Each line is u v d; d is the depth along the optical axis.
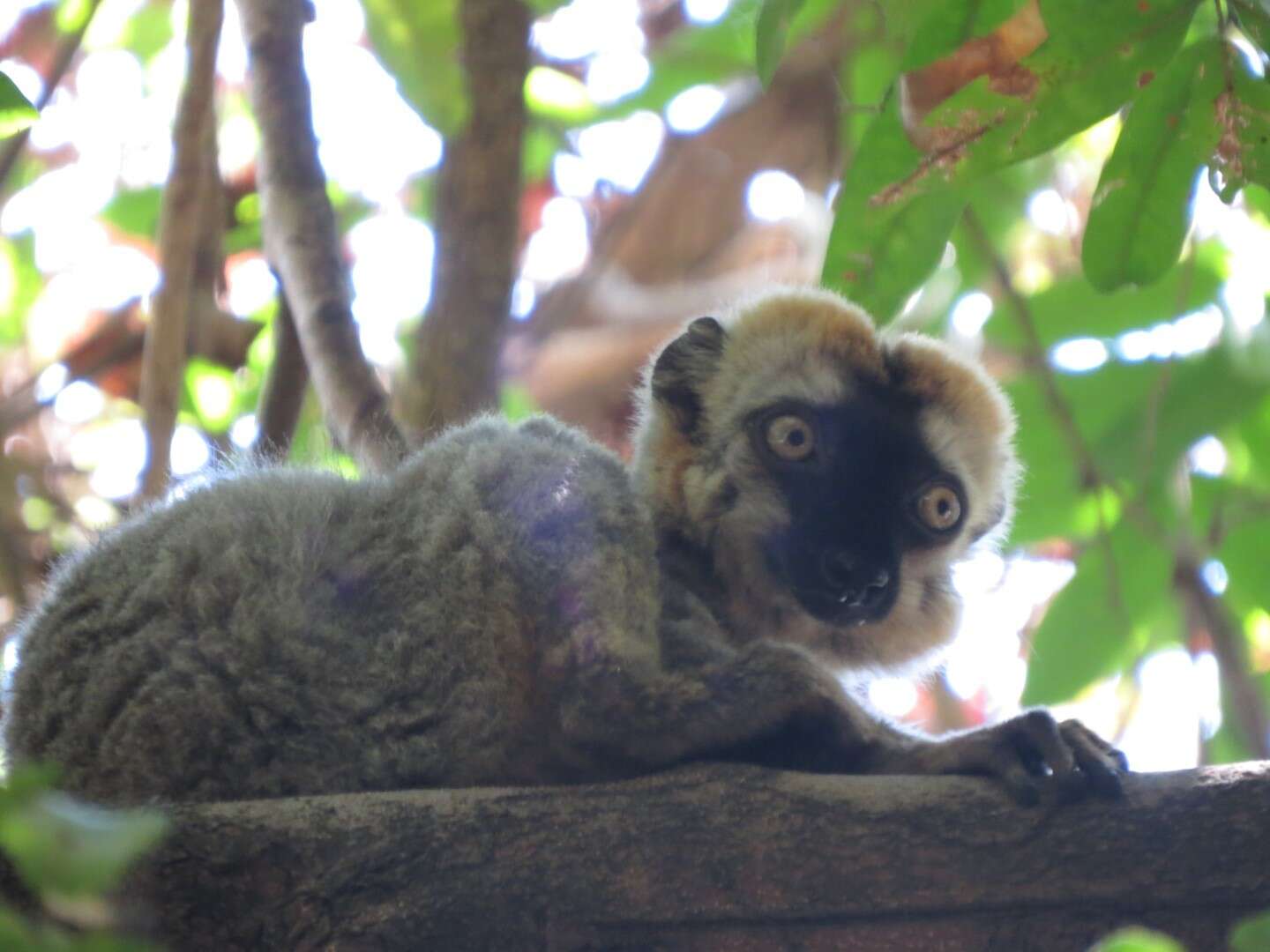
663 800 5.17
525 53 9.40
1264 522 9.58
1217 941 4.93
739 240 14.59
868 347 7.64
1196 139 5.59
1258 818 4.97
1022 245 12.41
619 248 14.56
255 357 11.98
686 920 5.08
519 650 5.85
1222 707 9.61
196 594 5.84
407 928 5.04
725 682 5.75
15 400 12.55
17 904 4.47
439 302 9.16
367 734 5.77
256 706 5.73
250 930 5.02
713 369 7.72
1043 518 9.47
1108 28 5.36
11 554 10.52
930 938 5.04
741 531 7.36
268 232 8.87
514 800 5.21
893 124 6.62
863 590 7.06
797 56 13.66
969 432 7.72
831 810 5.11
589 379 13.98
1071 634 9.45
